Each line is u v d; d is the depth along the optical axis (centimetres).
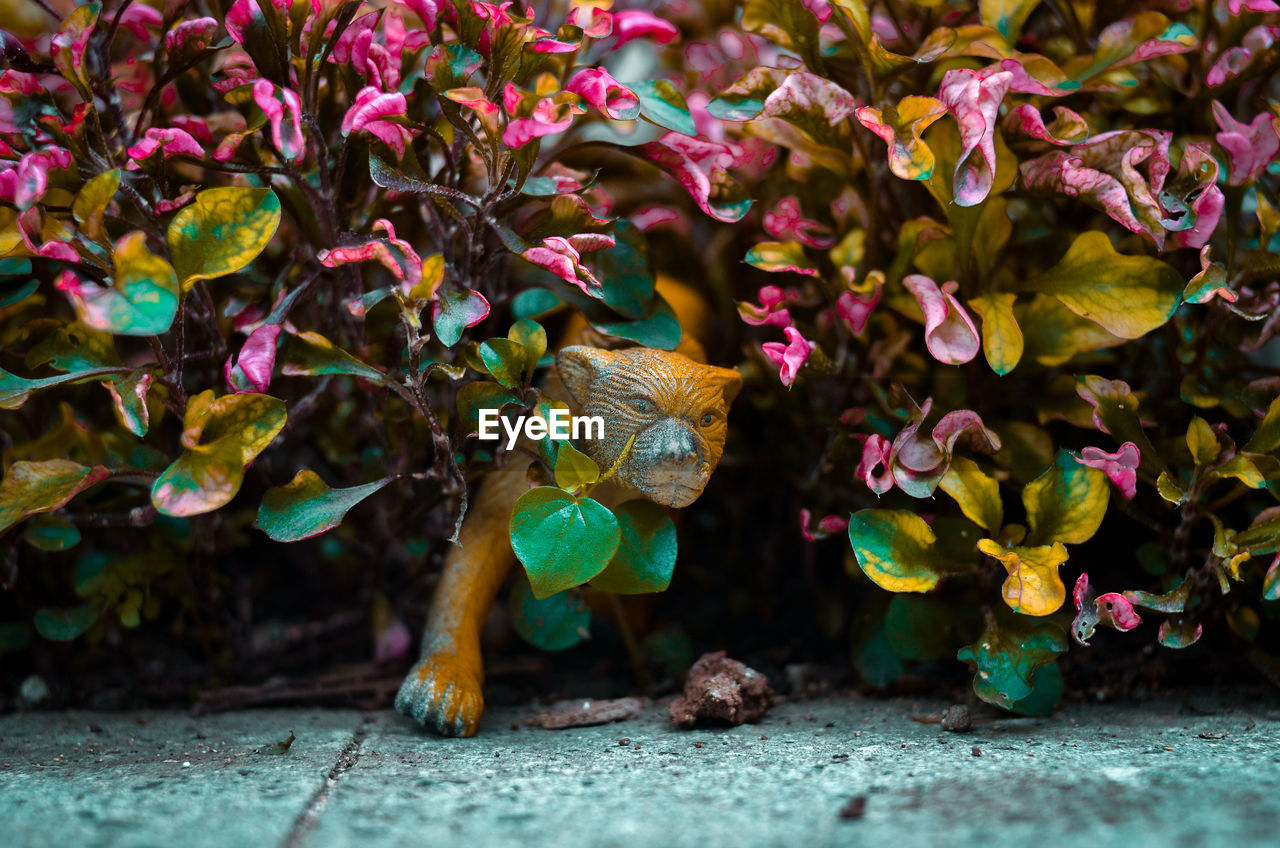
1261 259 31
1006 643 30
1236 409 31
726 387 32
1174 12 33
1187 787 25
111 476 30
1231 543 30
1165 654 33
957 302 30
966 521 31
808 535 32
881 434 33
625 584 30
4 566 33
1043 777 26
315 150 31
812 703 33
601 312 32
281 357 31
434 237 32
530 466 30
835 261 33
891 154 29
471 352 31
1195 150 30
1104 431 30
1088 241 30
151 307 27
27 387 28
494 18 29
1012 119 30
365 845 24
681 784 27
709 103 31
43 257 31
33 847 24
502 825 25
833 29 32
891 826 24
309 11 29
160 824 25
